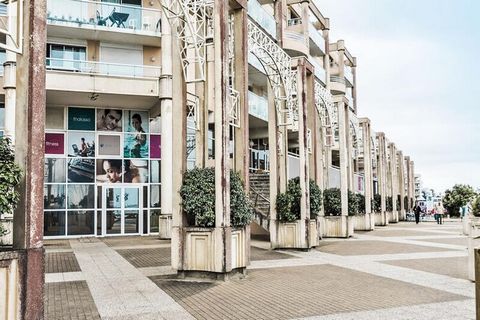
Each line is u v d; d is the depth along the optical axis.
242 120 14.35
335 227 21.59
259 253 15.47
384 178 34.66
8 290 5.55
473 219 11.76
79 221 22.27
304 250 16.02
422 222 40.44
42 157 6.04
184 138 11.02
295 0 36.84
